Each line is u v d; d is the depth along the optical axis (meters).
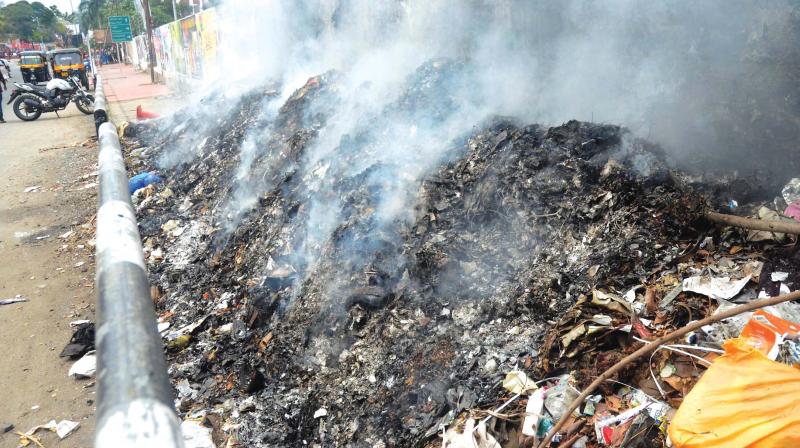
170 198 7.74
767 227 2.84
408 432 3.02
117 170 4.13
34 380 4.21
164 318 5.02
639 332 2.73
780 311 2.50
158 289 5.52
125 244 2.56
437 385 3.17
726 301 2.71
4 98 21.56
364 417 3.32
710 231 3.17
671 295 2.88
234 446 3.44
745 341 2.23
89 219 7.59
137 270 2.31
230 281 5.27
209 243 6.17
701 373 2.41
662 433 2.27
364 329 3.84
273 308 4.55
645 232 3.29
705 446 1.92
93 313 5.17
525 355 3.04
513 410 2.72
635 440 2.26
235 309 4.86
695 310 2.75
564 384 2.70
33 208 8.19
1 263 6.30
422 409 3.11
